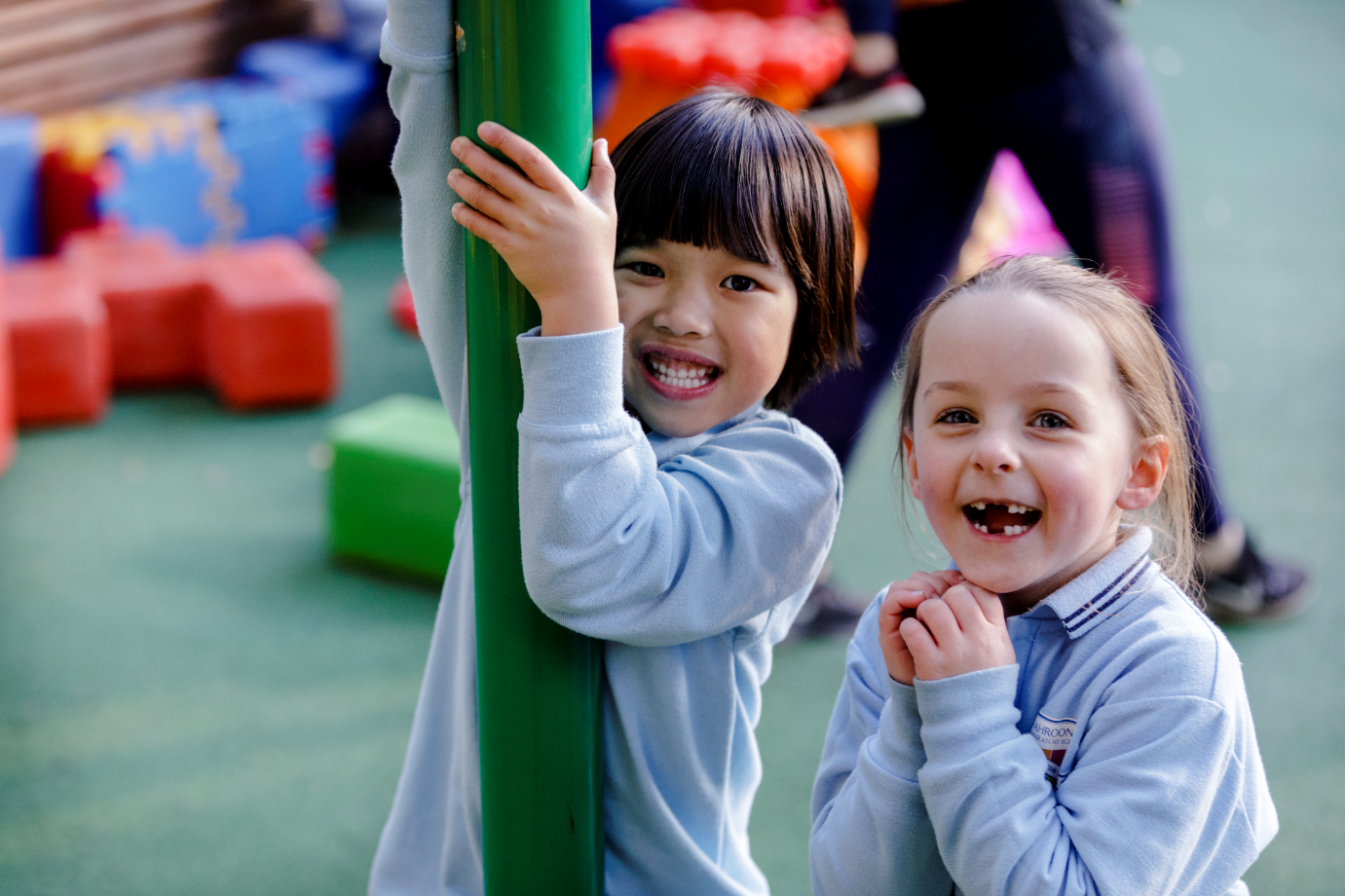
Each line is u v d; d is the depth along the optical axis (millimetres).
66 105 5043
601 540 926
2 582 2785
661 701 1058
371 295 4598
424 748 1200
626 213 1039
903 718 963
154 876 1949
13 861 1968
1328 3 8992
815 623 2609
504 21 902
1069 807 901
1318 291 4559
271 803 2127
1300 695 2426
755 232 1019
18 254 4340
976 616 932
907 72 2477
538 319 956
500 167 911
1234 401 3703
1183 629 933
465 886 1164
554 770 1032
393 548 2852
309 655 2559
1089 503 922
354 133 5371
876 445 3512
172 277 3828
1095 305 956
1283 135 6383
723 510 1005
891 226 2541
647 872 1110
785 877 1948
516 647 1013
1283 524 3057
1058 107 2328
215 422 3670
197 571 2867
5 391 3324
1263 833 957
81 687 2428
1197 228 5160
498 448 984
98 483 3275
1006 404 934
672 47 3281
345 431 2879
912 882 974
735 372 1047
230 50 5531
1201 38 8125
